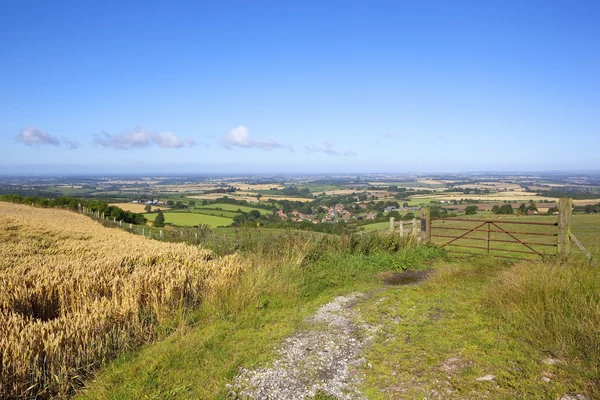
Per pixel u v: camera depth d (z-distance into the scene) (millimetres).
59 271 7750
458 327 5277
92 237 18203
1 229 18719
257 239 11961
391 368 4379
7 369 4062
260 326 6008
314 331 5746
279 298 7289
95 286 6766
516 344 4520
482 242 15305
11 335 4348
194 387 4184
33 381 4168
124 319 5512
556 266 6688
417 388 3900
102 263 8555
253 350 5074
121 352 5066
